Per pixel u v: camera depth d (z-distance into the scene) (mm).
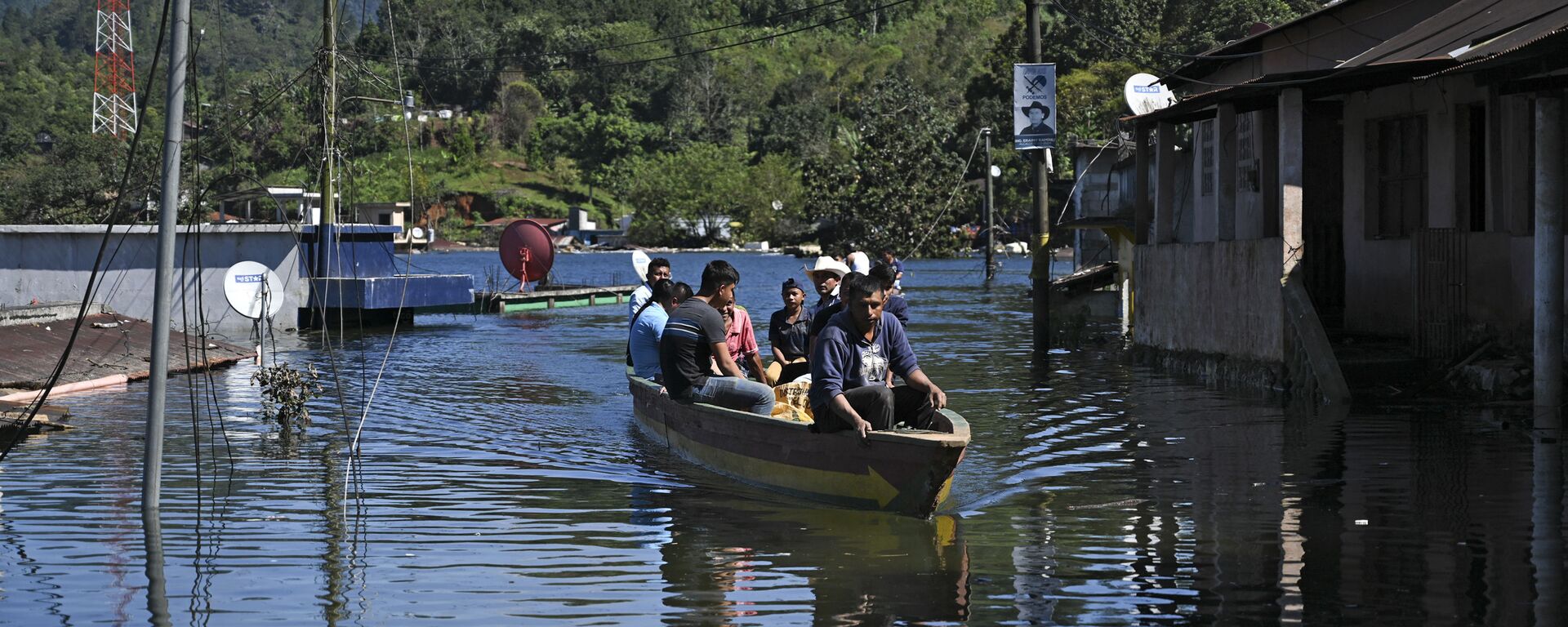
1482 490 15453
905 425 16031
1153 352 31609
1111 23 136750
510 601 11492
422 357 35375
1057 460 18266
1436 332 24406
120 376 27703
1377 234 28484
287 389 21938
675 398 18234
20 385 25234
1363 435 19547
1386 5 29625
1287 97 24297
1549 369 20719
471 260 164000
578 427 22000
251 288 38000
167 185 14773
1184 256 29703
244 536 13922
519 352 37031
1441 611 10781
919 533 13992
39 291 41656
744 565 12680
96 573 12430
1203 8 129625
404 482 16969
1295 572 12062
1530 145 23391
